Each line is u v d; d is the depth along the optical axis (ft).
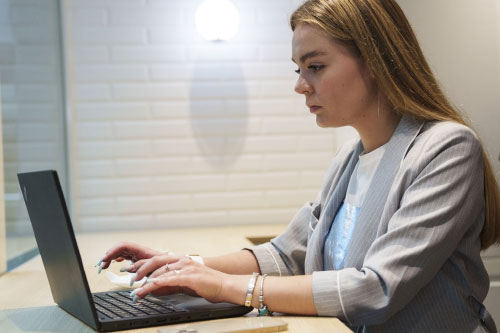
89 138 10.83
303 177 11.23
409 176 4.00
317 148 11.25
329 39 4.25
